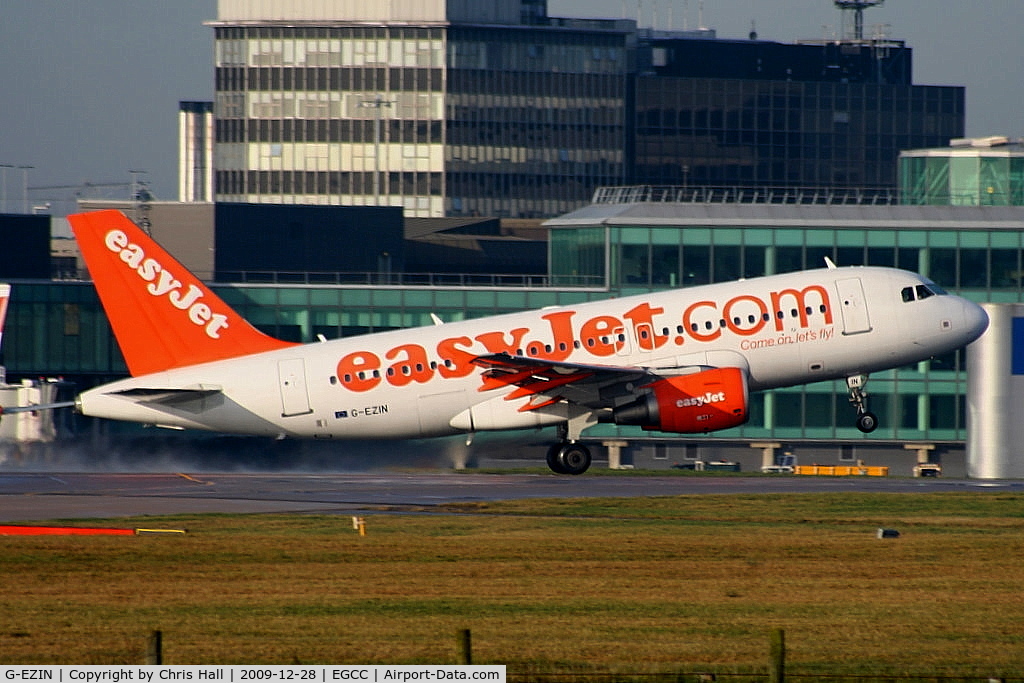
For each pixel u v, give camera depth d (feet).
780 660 264.52
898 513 561.84
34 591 400.26
